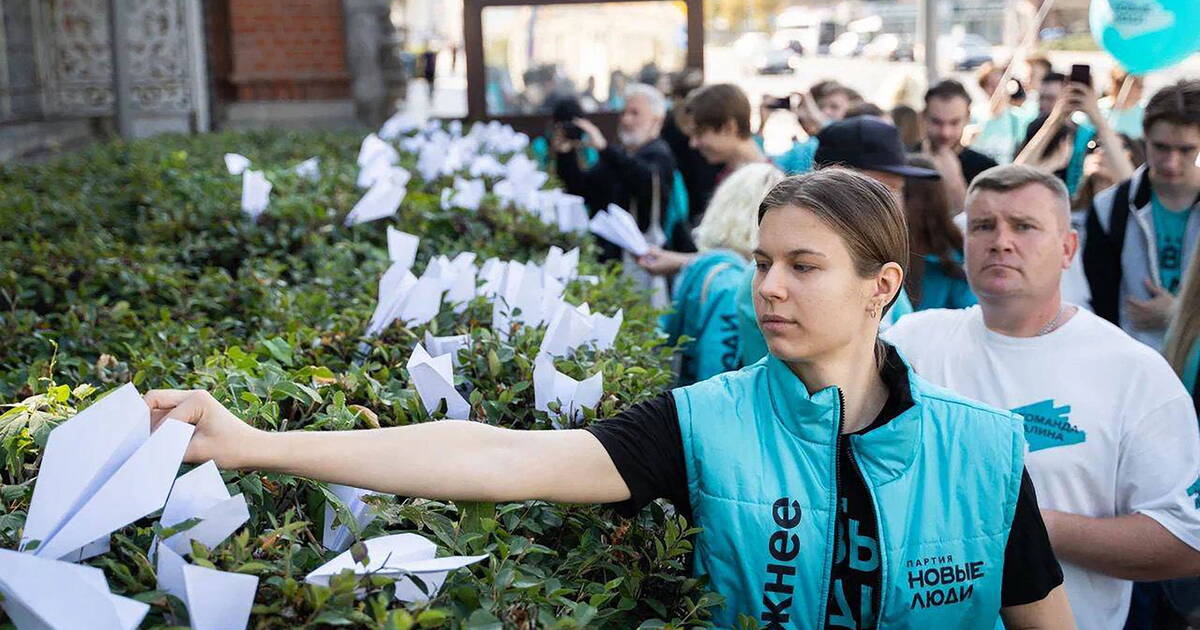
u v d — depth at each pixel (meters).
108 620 1.46
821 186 1.93
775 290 1.91
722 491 1.97
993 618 2.03
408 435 1.85
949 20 32.78
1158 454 2.76
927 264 3.99
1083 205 5.27
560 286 3.50
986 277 2.84
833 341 1.93
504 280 3.33
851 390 2.00
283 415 2.41
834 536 1.97
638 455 1.96
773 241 1.93
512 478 1.86
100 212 5.65
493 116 11.88
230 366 2.63
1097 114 5.14
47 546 1.59
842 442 1.98
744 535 1.96
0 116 11.02
